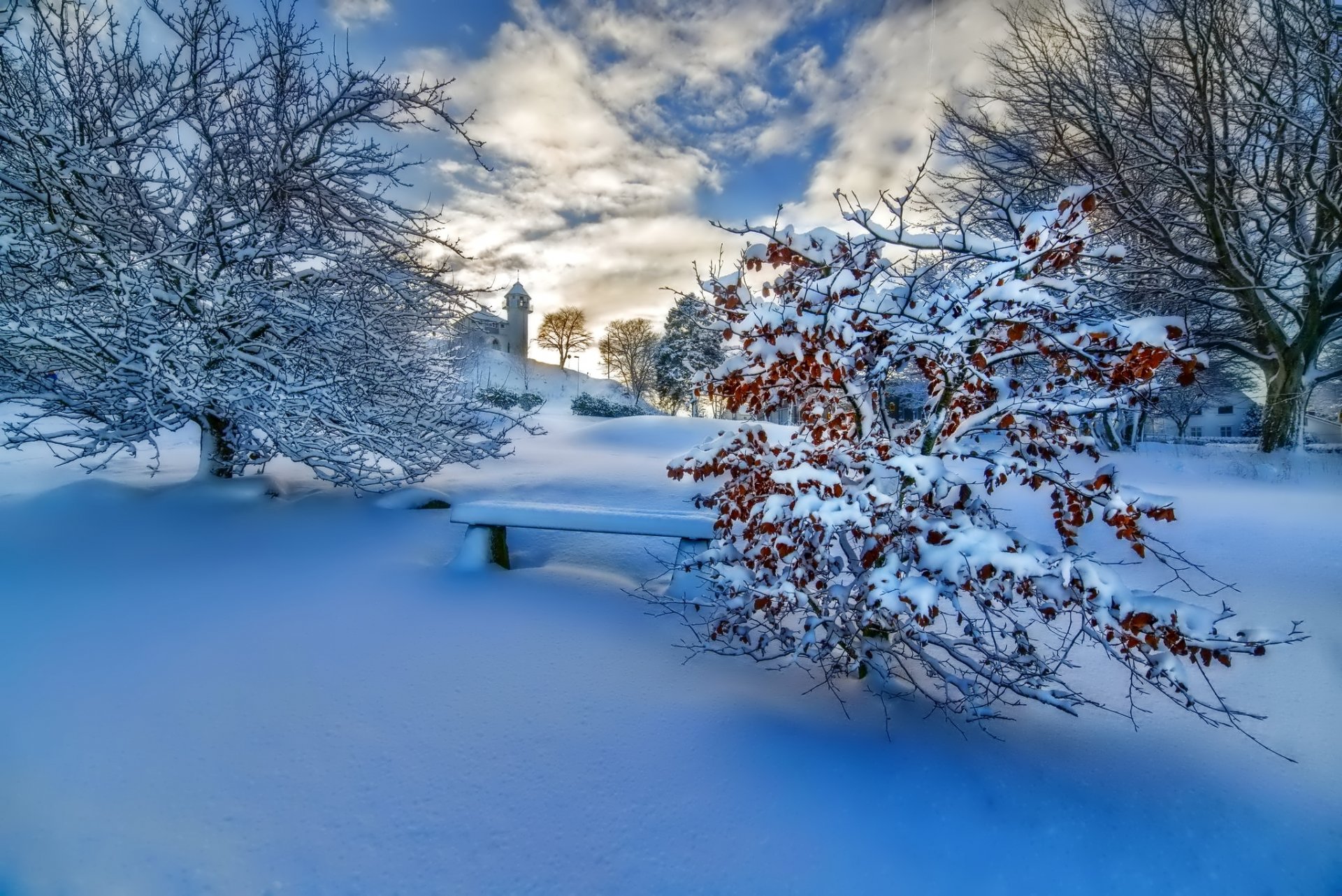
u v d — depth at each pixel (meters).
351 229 6.67
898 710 2.83
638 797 2.17
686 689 2.97
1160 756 2.55
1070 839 2.06
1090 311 2.78
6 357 5.16
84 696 2.65
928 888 1.86
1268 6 11.66
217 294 5.77
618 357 60.72
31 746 2.29
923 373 3.21
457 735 2.50
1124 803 2.24
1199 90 11.45
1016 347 2.77
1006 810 2.18
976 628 2.64
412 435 6.48
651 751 2.44
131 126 5.64
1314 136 11.01
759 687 3.04
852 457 2.87
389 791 2.15
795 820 2.09
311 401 5.63
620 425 14.17
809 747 2.48
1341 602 4.19
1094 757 2.53
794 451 3.12
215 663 3.01
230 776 2.19
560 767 2.32
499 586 4.30
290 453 5.76
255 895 1.72
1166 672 2.34
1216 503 7.67
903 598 2.38
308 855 1.86
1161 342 2.35
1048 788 2.31
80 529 4.78
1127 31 12.60
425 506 6.27
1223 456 12.73
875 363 2.83
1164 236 12.30
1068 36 13.22
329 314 6.05
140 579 4.09
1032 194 11.58
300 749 2.36
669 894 1.79
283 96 6.02
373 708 2.68
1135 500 2.63
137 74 6.12
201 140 6.16
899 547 2.68
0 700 2.58
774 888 1.83
